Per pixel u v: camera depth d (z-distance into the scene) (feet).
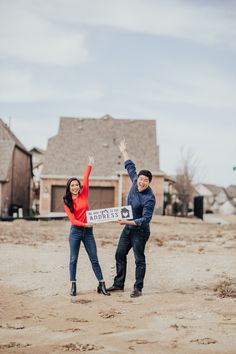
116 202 155.43
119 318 22.72
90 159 29.30
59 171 158.51
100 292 28.60
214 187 361.30
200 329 20.56
